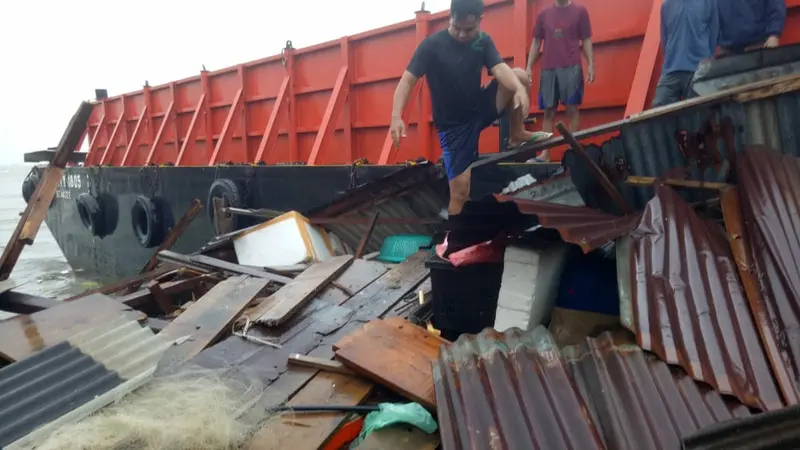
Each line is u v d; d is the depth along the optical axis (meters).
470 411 2.46
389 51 7.36
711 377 2.32
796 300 2.56
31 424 2.71
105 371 3.28
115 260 12.70
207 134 11.12
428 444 2.68
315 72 8.62
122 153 14.72
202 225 9.54
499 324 3.38
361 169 6.80
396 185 6.39
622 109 5.54
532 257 3.29
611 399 2.35
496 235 3.63
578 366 2.59
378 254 6.55
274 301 4.51
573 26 5.18
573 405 2.38
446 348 3.02
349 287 4.86
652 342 2.44
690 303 2.61
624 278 2.80
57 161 5.73
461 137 4.64
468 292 3.86
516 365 2.65
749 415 2.12
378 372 3.15
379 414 2.87
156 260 7.21
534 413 2.37
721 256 2.85
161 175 10.52
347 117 8.00
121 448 2.55
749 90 3.17
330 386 3.20
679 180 3.38
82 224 14.08
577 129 5.50
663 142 3.51
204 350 3.72
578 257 3.55
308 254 6.19
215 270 5.89
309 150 8.93
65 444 2.53
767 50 3.54
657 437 2.14
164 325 4.21
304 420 2.88
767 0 4.32
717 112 3.29
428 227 6.54
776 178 3.02
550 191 3.80
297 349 3.74
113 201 12.29
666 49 4.61
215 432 2.63
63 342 3.58
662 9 4.66
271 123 8.83
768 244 2.77
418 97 6.96
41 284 13.32
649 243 2.87
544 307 3.39
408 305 4.47
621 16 5.39
